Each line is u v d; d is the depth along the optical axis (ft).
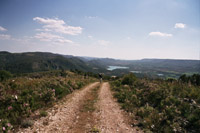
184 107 23.44
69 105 30.48
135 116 24.62
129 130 19.34
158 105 27.30
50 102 30.40
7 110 21.35
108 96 42.80
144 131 18.97
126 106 30.04
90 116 24.71
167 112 22.88
